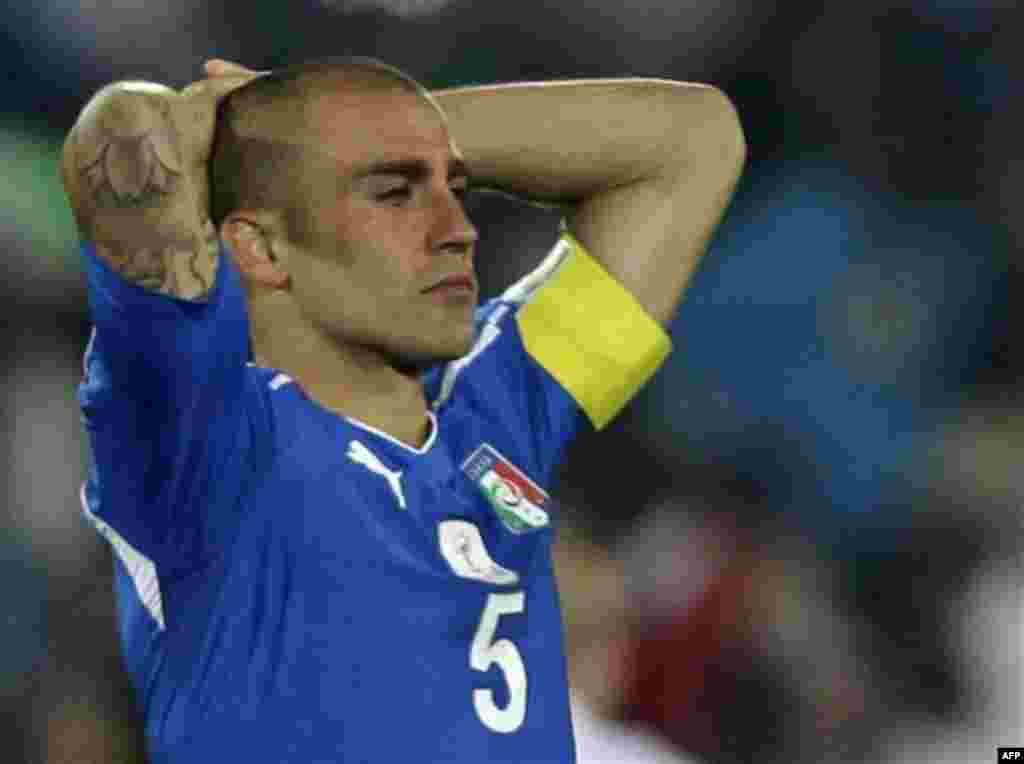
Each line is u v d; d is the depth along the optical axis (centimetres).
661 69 3800
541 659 1198
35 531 2822
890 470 3638
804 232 3794
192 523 1125
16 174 3177
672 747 2561
